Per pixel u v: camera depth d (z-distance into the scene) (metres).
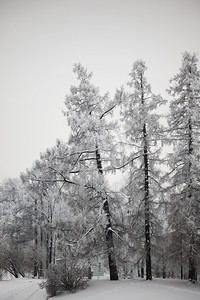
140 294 12.09
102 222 17.22
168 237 17.77
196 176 17.36
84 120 17.86
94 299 12.33
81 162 19.39
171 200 18.14
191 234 16.12
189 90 18.30
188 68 18.55
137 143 19.33
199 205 16.97
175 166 18.61
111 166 19.06
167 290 12.68
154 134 18.55
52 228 19.48
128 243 18.23
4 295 16.12
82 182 18.16
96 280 18.80
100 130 18.27
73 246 17.92
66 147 19.28
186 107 17.47
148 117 18.22
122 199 18.95
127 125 18.86
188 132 18.25
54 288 16.33
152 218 18.48
